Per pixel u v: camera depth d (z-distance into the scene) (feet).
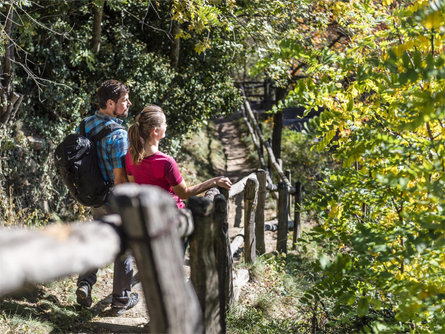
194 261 7.77
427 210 8.49
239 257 20.29
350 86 10.57
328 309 13.34
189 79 31.30
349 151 9.47
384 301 10.14
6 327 10.84
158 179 11.07
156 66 28.32
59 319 12.17
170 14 28.50
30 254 3.50
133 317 13.50
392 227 9.12
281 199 22.81
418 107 7.47
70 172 11.90
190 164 40.83
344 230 10.92
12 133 20.85
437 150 8.37
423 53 8.94
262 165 40.47
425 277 8.45
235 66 34.81
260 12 25.08
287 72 26.61
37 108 23.25
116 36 26.71
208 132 58.95
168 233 5.18
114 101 12.26
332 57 9.15
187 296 5.41
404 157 8.54
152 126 10.87
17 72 22.26
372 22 10.59
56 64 23.58
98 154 12.17
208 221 7.70
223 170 47.85
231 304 14.71
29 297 13.01
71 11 24.39
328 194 10.77
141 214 4.88
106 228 4.82
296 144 51.67
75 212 21.65
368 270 8.52
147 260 4.97
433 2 6.81
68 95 23.91
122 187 5.05
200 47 21.45
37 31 22.97
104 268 16.37
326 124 9.86
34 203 21.43
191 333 5.42
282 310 16.51
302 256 22.67
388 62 8.11
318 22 29.22
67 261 3.83
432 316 8.79
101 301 13.99
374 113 10.34
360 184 10.34
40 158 22.09
